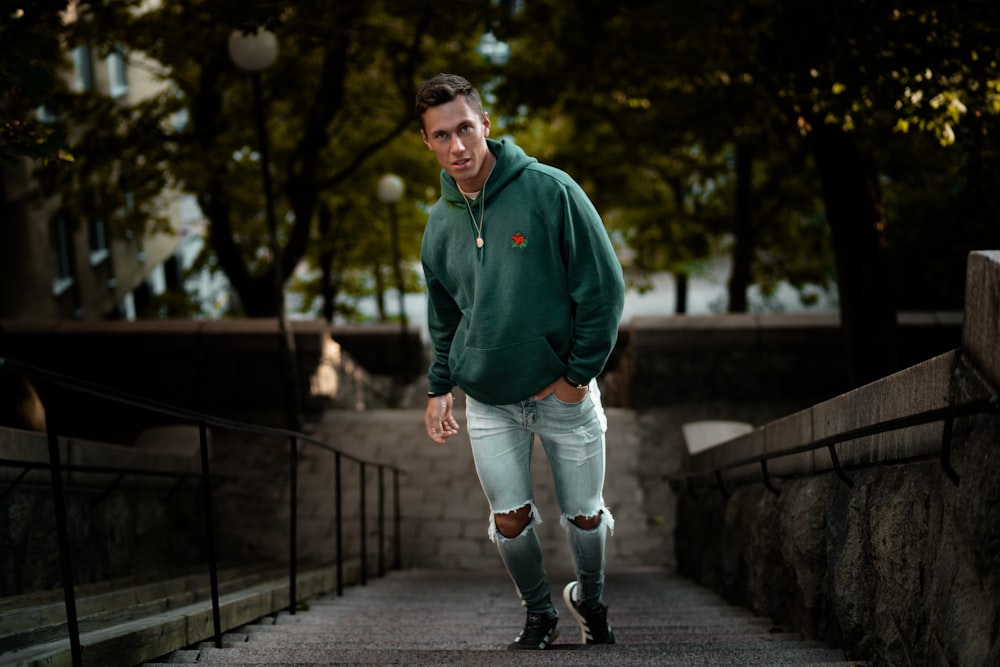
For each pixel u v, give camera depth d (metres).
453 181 3.28
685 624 5.08
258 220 19.41
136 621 3.63
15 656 2.77
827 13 7.03
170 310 21.62
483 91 14.71
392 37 13.70
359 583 8.12
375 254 23.05
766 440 5.36
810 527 4.20
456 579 8.66
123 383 13.44
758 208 18.53
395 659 3.42
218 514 10.62
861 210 8.62
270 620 5.05
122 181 13.36
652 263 20.28
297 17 10.20
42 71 4.91
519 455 3.62
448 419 3.78
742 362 13.49
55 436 2.79
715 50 8.57
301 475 11.81
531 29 12.34
